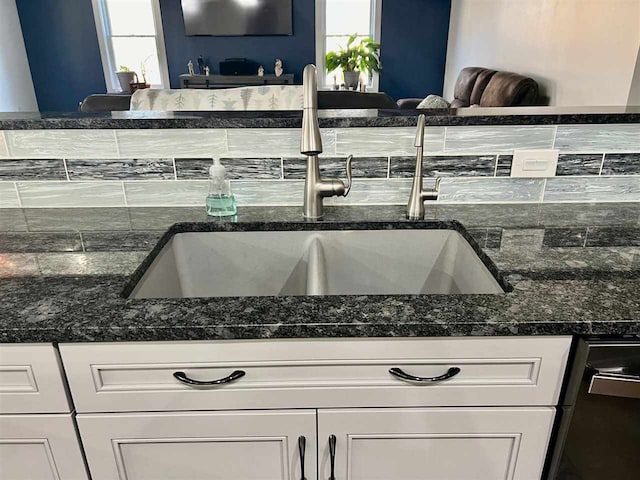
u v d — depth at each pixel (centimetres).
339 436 84
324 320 74
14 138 120
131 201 128
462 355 77
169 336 74
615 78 252
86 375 78
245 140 122
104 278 89
